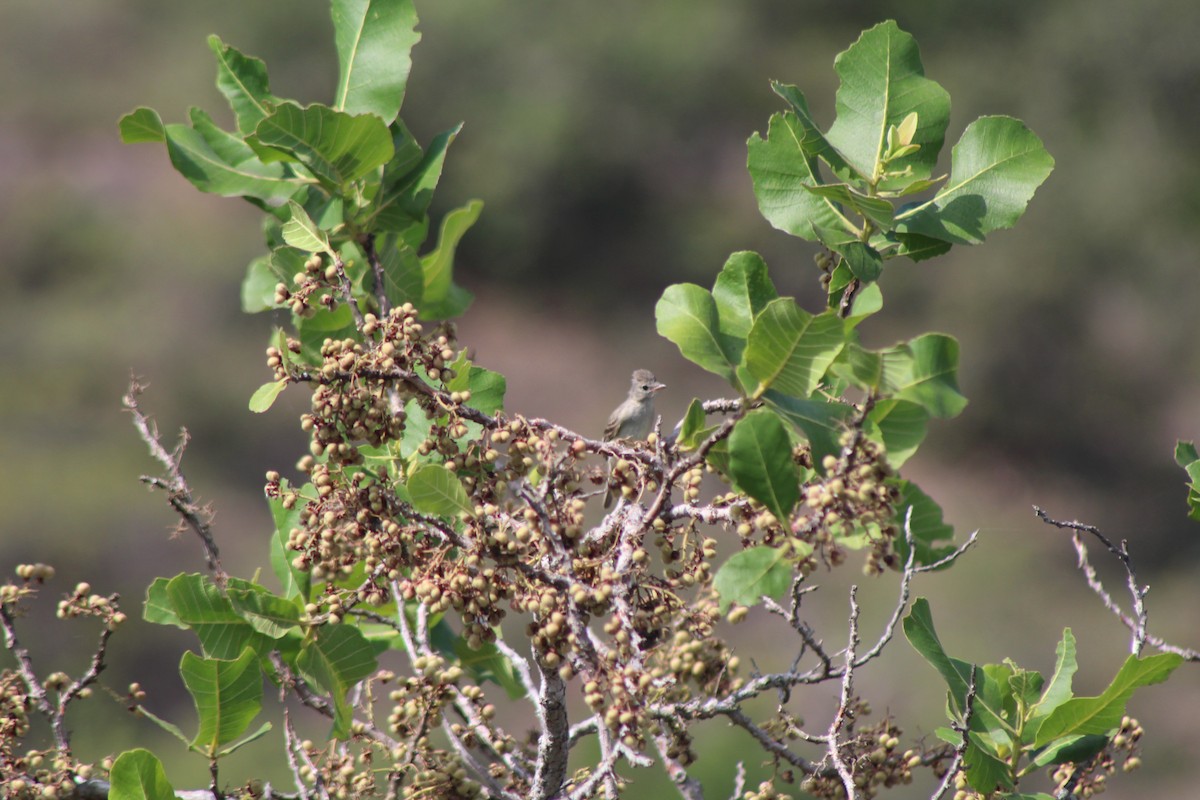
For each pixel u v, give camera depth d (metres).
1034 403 41.06
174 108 45.28
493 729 6.12
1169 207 42.56
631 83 46.81
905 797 16.66
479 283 47.12
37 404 32.88
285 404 35.62
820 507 4.43
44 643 21.39
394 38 6.96
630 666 4.70
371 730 5.84
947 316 42.34
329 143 6.47
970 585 30.03
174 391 34.88
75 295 38.38
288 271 6.54
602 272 47.06
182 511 5.93
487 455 5.20
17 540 27.03
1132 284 42.22
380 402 5.17
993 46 45.69
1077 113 44.12
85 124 44.81
